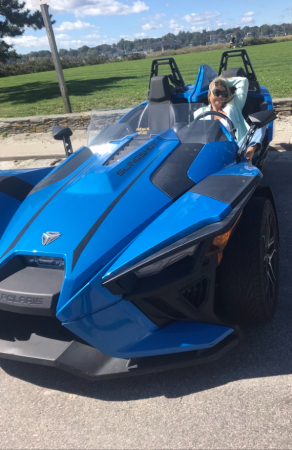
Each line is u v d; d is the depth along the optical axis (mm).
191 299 2070
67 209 2344
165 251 1842
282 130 6902
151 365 2020
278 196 4410
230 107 3830
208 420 1904
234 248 2254
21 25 22641
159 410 2004
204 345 2016
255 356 2252
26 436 1962
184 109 3330
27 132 9102
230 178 2273
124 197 2330
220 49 66938
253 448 1734
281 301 2689
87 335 1964
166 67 27469
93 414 2041
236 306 2355
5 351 2189
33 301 1963
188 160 2643
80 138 8141
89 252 2014
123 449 1824
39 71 50250
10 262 2170
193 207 2043
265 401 1959
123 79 22750
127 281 1940
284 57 27609
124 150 2838
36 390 2258
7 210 2693
